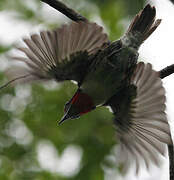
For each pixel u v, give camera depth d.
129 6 15.39
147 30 10.17
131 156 10.56
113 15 15.75
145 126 10.26
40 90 15.77
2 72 15.41
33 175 15.12
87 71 10.36
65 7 10.72
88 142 15.30
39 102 15.75
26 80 10.12
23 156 15.45
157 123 9.98
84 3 16.12
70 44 9.74
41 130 15.66
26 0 16.41
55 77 10.33
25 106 15.80
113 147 15.16
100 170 15.02
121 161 10.61
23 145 15.57
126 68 10.17
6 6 16.27
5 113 15.74
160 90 9.58
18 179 15.05
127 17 15.55
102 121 15.29
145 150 10.42
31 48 9.70
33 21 16.12
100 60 10.17
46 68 10.14
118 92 10.50
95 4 16.08
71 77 10.47
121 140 10.67
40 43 9.59
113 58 10.15
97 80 10.40
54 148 15.45
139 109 10.25
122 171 10.62
